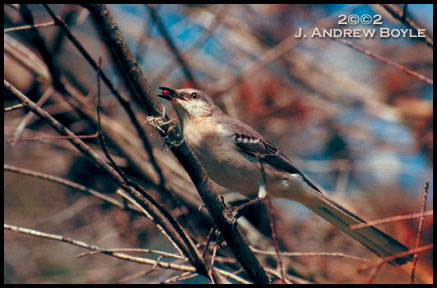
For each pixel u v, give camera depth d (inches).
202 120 342.0
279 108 505.4
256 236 420.8
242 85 510.9
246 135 338.3
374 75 551.2
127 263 434.0
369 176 500.7
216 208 269.3
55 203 463.2
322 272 418.6
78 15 408.8
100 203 450.3
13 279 421.7
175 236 286.2
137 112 418.6
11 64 435.2
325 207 342.6
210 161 336.5
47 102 444.8
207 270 284.2
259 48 542.3
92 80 488.7
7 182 454.9
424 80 257.6
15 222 440.5
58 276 421.1
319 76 543.2
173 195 367.2
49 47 414.6
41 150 465.7
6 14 425.1
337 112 523.5
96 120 422.3
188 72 454.6
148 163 440.1
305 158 521.7
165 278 402.0
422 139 498.6
